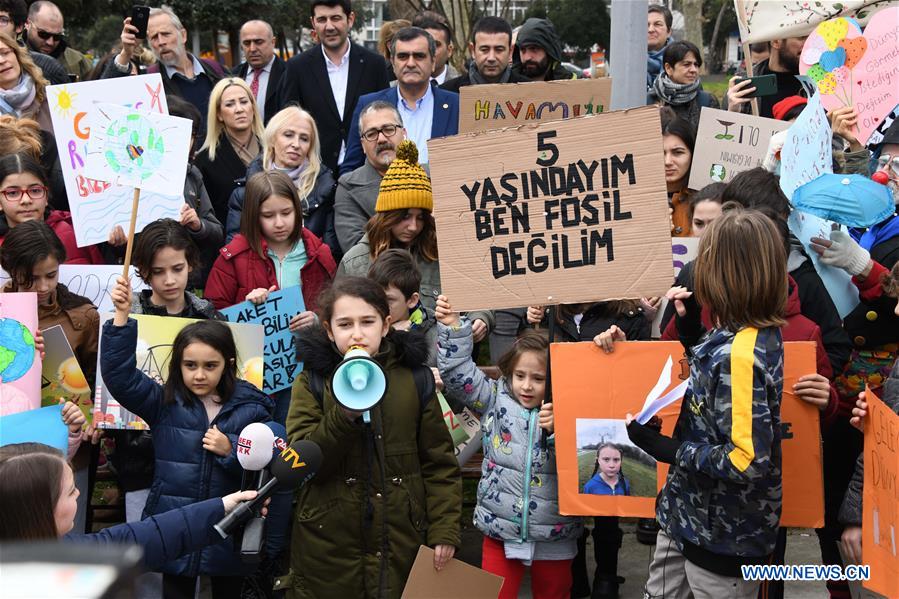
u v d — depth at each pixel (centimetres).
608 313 458
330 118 737
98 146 415
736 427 303
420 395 385
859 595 392
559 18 3816
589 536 545
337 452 360
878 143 454
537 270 387
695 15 2089
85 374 459
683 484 332
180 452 398
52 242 441
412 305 447
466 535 540
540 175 384
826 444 430
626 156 375
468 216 391
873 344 415
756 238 310
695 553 331
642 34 569
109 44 2867
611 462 389
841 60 503
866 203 387
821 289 409
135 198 408
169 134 418
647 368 386
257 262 504
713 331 333
